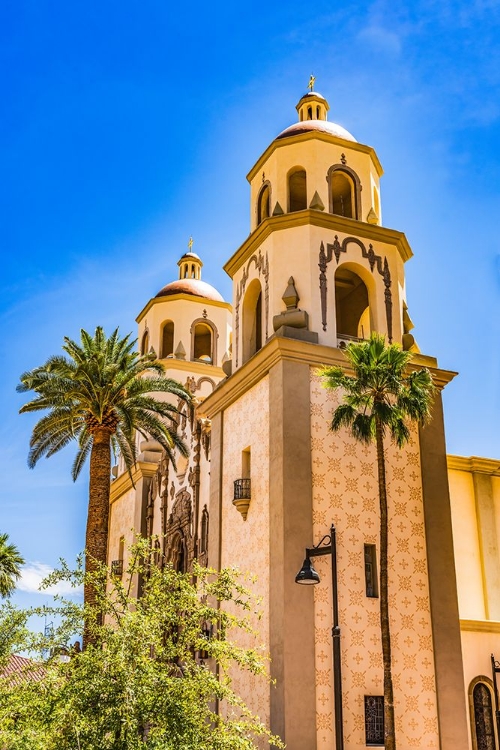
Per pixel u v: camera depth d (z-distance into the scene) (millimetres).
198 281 40562
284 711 19516
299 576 18625
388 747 18672
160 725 12344
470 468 29812
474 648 24516
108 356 27188
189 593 14523
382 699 20797
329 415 23000
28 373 26094
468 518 29109
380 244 26109
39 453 26531
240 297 27625
